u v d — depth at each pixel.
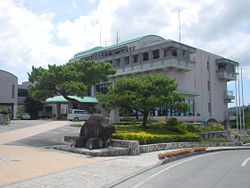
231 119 61.97
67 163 15.51
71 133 31.36
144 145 22.52
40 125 38.88
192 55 52.84
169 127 30.91
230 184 10.20
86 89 26.88
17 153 18.67
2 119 38.75
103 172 13.19
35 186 9.87
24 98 66.25
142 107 27.75
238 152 24.66
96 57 58.06
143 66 48.31
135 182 11.11
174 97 28.16
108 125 22.03
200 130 35.16
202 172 12.99
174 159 18.47
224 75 57.34
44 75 26.38
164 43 46.44
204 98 54.16
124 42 55.56
